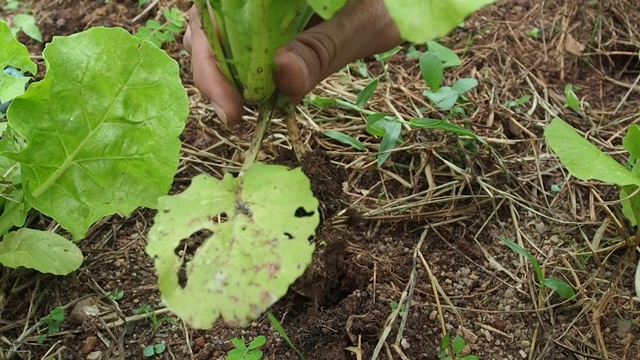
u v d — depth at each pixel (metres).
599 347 0.56
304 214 0.46
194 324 0.41
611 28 0.82
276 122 0.71
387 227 0.63
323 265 0.55
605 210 0.64
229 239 0.42
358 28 0.49
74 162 0.56
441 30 0.35
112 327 0.58
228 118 0.50
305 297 0.58
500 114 0.73
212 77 0.49
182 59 0.79
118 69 0.54
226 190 0.44
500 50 0.80
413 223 0.64
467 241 0.63
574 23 0.83
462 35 0.83
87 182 0.56
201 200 0.44
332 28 0.48
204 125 0.72
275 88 0.47
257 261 0.41
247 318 0.41
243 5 0.43
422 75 0.74
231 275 0.41
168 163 0.55
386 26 0.51
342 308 0.57
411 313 0.58
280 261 0.41
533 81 0.77
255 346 0.53
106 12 0.85
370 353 0.56
